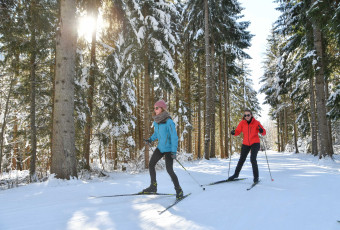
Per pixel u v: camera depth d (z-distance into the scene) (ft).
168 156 11.89
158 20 38.37
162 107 12.32
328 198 11.23
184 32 57.82
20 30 27.40
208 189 14.02
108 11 35.42
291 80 60.23
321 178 17.80
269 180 17.10
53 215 8.83
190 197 11.79
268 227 7.36
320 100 35.40
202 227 7.36
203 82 70.74
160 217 8.44
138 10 35.06
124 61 37.93
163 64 37.68
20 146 47.85
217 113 85.97
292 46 49.96
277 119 124.36
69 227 7.48
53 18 28.50
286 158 51.85
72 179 19.08
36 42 28.66
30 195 13.01
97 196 12.59
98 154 40.81
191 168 29.99
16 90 30.42
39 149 34.01
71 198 12.15
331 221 7.92
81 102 30.50
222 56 69.05
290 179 17.51
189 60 63.67
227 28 57.77
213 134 56.24
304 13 38.50
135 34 35.40
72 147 20.03
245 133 16.93
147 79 38.68
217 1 52.65
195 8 54.03
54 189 14.66
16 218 8.54
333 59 40.52
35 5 27.35
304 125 80.69
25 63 29.58
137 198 11.91
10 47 27.37
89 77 32.45
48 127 30.89
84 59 35.19
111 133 39.32
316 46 36.22
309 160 42.73
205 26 51.44
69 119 20.08
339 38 27.71
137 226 7.50
